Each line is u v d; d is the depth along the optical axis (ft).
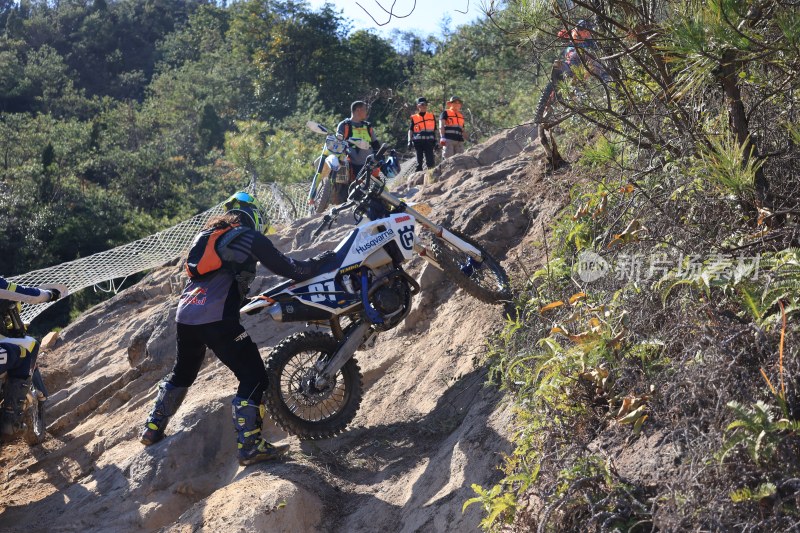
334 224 24.48
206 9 304.30
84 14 367.86
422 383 15.64
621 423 9.53
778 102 11.55
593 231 14.25
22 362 15.78
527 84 59.06
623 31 11.98
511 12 12.32
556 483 8.98
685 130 11.91
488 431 12.32
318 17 208.03
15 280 27.32
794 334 8.66
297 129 120.06
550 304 12.39
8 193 143.54
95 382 20.88
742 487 7.58
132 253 29.60
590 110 13.52
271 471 13.52
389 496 12.60
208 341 14.02
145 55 355.77
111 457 16.42
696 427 8.39
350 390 14.92
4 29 362.33
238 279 14.03
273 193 40.86
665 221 12.19
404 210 16.20
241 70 205.46
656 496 8.31
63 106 271.28
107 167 175.22
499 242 18.86
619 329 10.94
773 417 7.88
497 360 14.23
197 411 15.42
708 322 9.61
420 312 17.97
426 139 40.34
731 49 9.04
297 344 14.38
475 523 10.49
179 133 193.26
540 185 19.88
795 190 10.77
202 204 145.07
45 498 15.69
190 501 14.14
